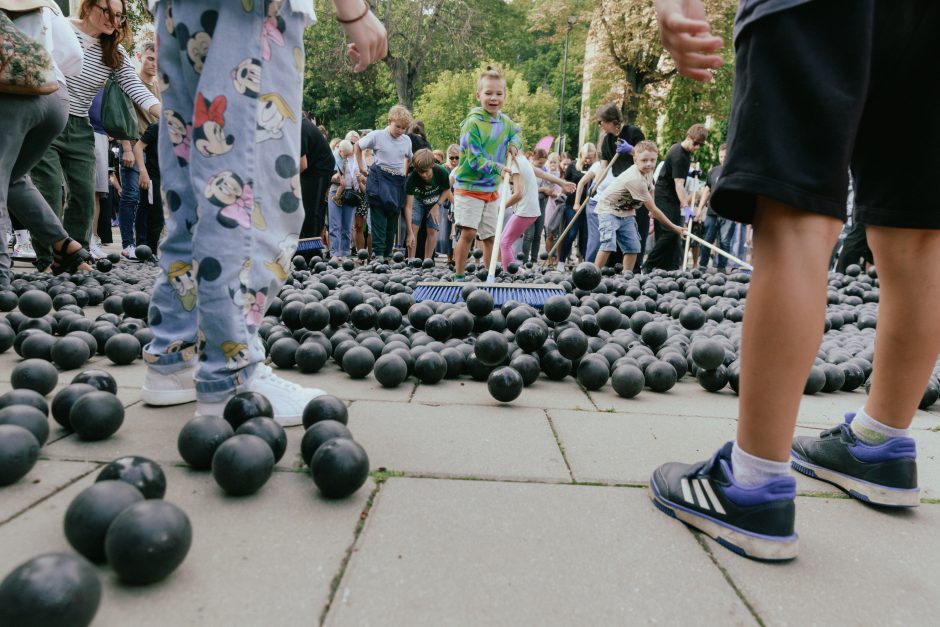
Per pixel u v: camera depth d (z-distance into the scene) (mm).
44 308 4160
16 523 1694
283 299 4766
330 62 44938
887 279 2000
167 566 1406
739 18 1649
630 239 9102
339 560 1591
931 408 3412
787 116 1533
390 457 2303
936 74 1721
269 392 2510
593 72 32938
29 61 4348
